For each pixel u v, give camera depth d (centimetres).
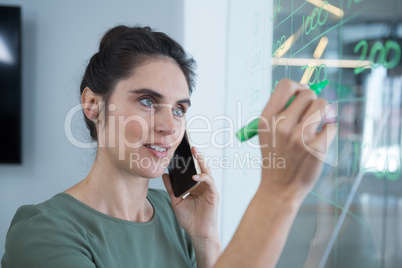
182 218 81
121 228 69
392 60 47
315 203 69
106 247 66
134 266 68
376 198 50
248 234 44
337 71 63
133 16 206
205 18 197
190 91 76
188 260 82
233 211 142
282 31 92
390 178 47
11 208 205
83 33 205
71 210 68
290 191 42
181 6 206
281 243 43
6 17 195
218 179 177
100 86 69
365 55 54
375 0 52
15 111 199
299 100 41
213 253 80
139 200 75
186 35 199
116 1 206
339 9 63
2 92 197
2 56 196
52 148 206
